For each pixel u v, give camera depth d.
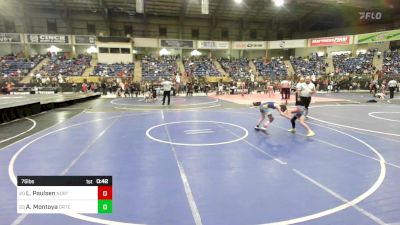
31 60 33.44
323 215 3.63
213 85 31.47
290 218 3.56
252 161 5.91
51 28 38.25
